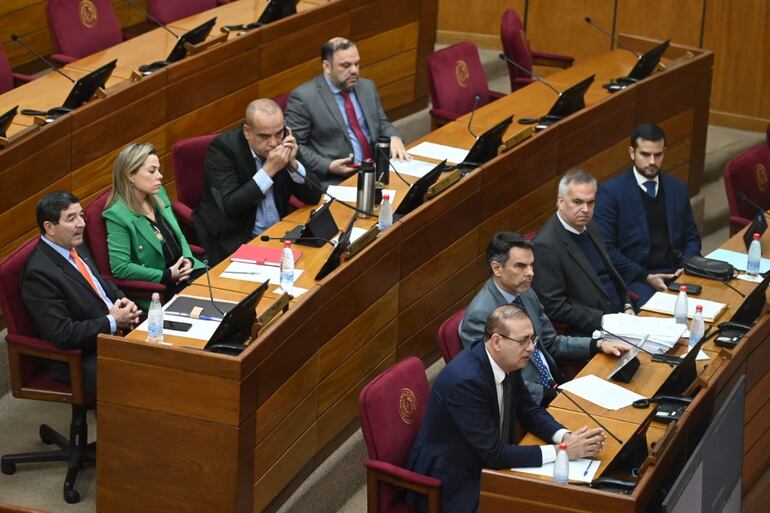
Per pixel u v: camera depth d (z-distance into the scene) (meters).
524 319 5.93
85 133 8.40
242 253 7.18
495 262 6.92
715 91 12.98
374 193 7.85
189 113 9.43
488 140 8.47
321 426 6.90
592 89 10.26
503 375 6.02
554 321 7.63
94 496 6.79
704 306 7.47
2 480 6.88
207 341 6.08
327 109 9.16
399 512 6.06
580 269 7.73
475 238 8.46
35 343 6.63
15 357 6.69
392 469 5.91
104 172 8.66
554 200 9.40
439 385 6.00
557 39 13.78
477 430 5.86
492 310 6.89
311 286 6.78
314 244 7.32
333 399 7.01
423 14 11.61
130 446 6.08
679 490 5.14
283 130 7.91
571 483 5.48
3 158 7.68
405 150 8.90
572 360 7.10
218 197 7.90
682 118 10.80
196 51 9.45
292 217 7.82
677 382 6.30
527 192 9.00
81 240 6.83
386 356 7.60
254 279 6.88
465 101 10.52
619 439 5.91
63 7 10.15
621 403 6.28
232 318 5.96
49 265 6.70
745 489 7.29
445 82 10.38
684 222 8.82
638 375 6.60
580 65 10.97
